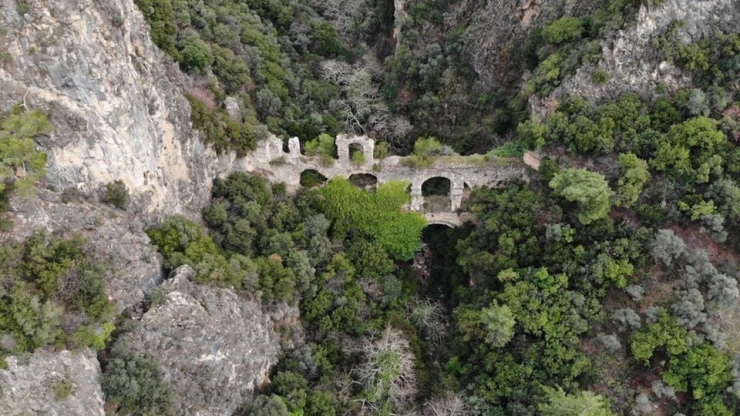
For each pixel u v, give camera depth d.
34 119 33.56
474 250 53.47
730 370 43.78
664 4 50.91
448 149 56.47
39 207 34.56
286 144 55.72
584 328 46.72
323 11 72.44
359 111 62.69
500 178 55.16
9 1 33.50
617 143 51.28
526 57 59.81
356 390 47.69
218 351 40.41
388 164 53.56
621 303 47.69
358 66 68.12
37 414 30.78
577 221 50.16
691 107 50.31
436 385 49.44
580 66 53.03
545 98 54.72
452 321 54.53
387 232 55.66
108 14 37.41
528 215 51.16
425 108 64.62
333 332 49.62
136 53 41.72
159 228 42.50
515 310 48.47
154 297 38.53
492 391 47.22
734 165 48.09
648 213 48.88
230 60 55.38
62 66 34.84
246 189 50.69
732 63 51.12
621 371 46.00
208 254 42.81
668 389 44.53
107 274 37.06
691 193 48.97
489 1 63.47
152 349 37.28
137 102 39.88
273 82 58.84
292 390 44.50
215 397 40.19
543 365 46.91
